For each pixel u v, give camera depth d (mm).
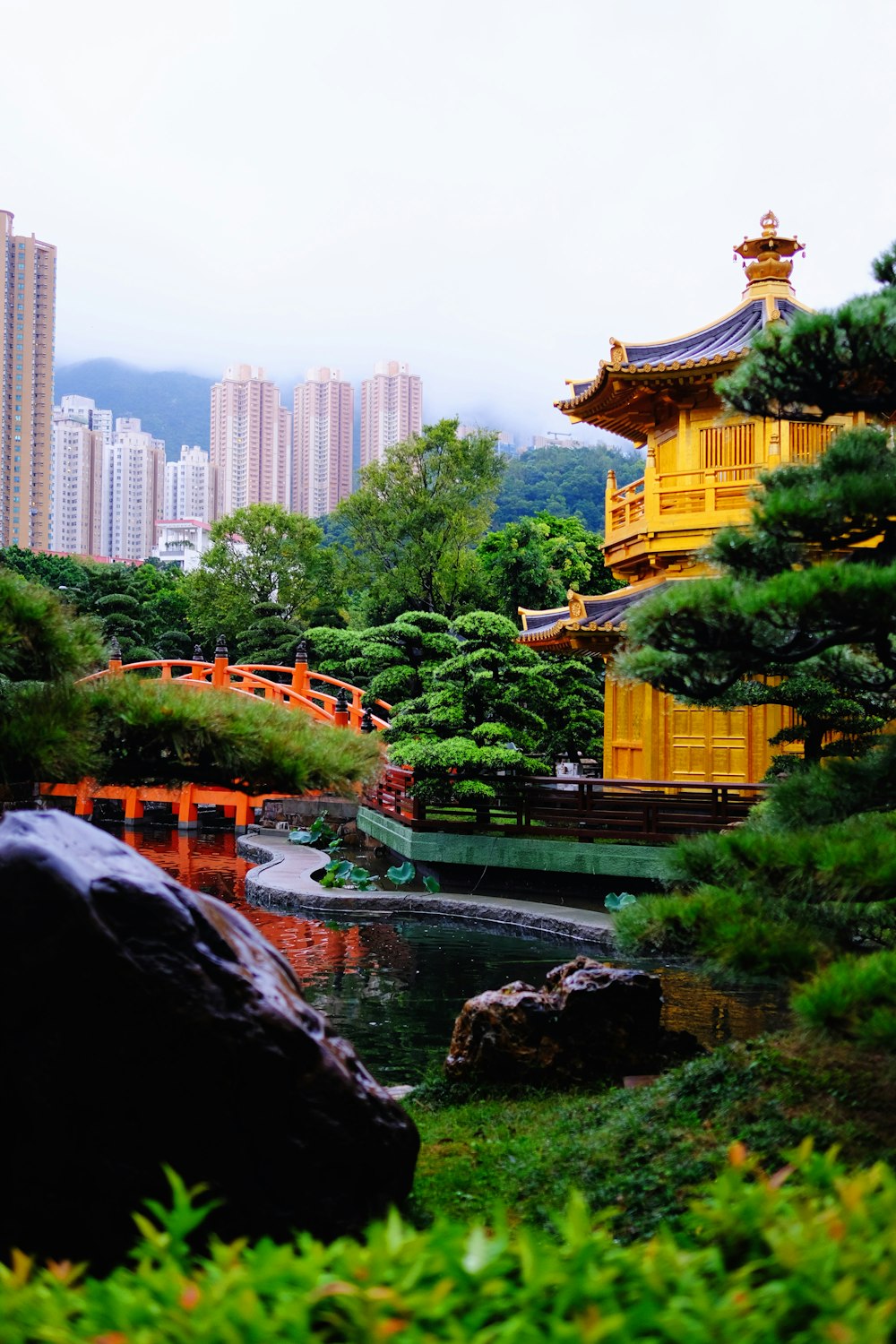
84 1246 4754
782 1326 2488
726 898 6527
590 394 20609
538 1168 6867
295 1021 5234
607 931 15773
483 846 19703
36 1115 4691
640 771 20844
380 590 41000
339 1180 5203
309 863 22422
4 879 4715
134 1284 2682
